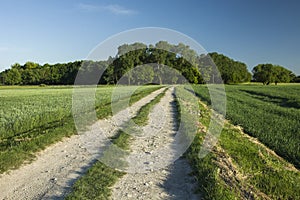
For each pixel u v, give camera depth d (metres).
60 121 14.80
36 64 122.94
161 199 6.22
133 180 7.26
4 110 18.98
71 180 7.21
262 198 5.84
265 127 13.90
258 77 103.62
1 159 8.26
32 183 7.03
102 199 6.04
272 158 8.96
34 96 35.66
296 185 6.63
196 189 6.63
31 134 11.58
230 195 5.82
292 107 25.42
